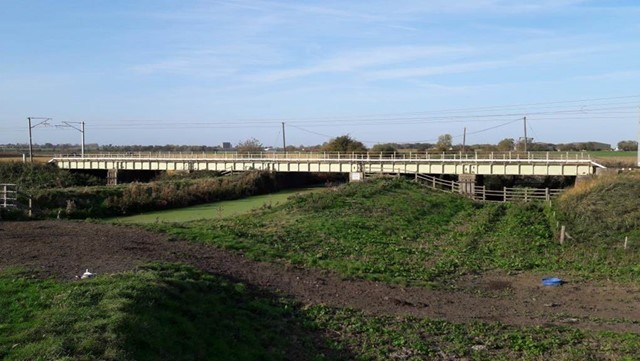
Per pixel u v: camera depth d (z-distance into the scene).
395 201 40.38
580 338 14.30
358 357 12.88
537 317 16.45
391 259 23.31
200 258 19.58
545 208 37.19
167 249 20.25
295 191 69.56
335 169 69.12
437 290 19.36
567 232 28.98
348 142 95.50
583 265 23.55
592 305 17.94
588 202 33.78
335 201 38.38
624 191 34.25
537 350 13.35
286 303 16.20
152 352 10.35
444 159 62.31
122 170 83.81
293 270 20.11
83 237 21.36
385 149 92.88
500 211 39.00
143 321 11.16
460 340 14.16
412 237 28.92
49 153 129.62
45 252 17.91
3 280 13.95
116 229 24.19
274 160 72.75
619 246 25.98
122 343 10.07
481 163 58.56
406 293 18.67
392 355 13.11
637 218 28.98
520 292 19.59
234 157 81.25
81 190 44.38
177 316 12.24
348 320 15.27
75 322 10.84
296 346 13.27
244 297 15.98
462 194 51.66
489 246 27.36
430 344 13.90
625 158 70.62
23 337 10.28
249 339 12.79
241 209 46.09
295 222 30.47
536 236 29.03
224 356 11.49
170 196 49.03
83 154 92.69
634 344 13.62
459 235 30.06
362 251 24.38
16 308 11.89
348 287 18.80
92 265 16.11
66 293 12.51
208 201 54.22
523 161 56.66
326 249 24.08
